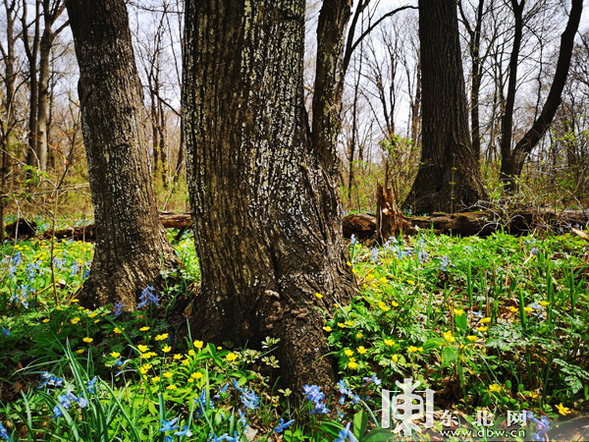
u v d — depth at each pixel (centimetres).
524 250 399
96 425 176
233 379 217
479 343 254
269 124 258
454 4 789
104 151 358
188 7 251
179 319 317
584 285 330
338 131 291
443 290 353
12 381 255
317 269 272
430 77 795
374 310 271
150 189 385
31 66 1338
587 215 503
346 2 274
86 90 358
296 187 270
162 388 218
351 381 228
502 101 1562
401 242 482
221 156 257
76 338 294
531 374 226
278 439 205
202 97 253
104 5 350
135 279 355
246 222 262
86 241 685
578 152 656
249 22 243
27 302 357
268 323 261
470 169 768
